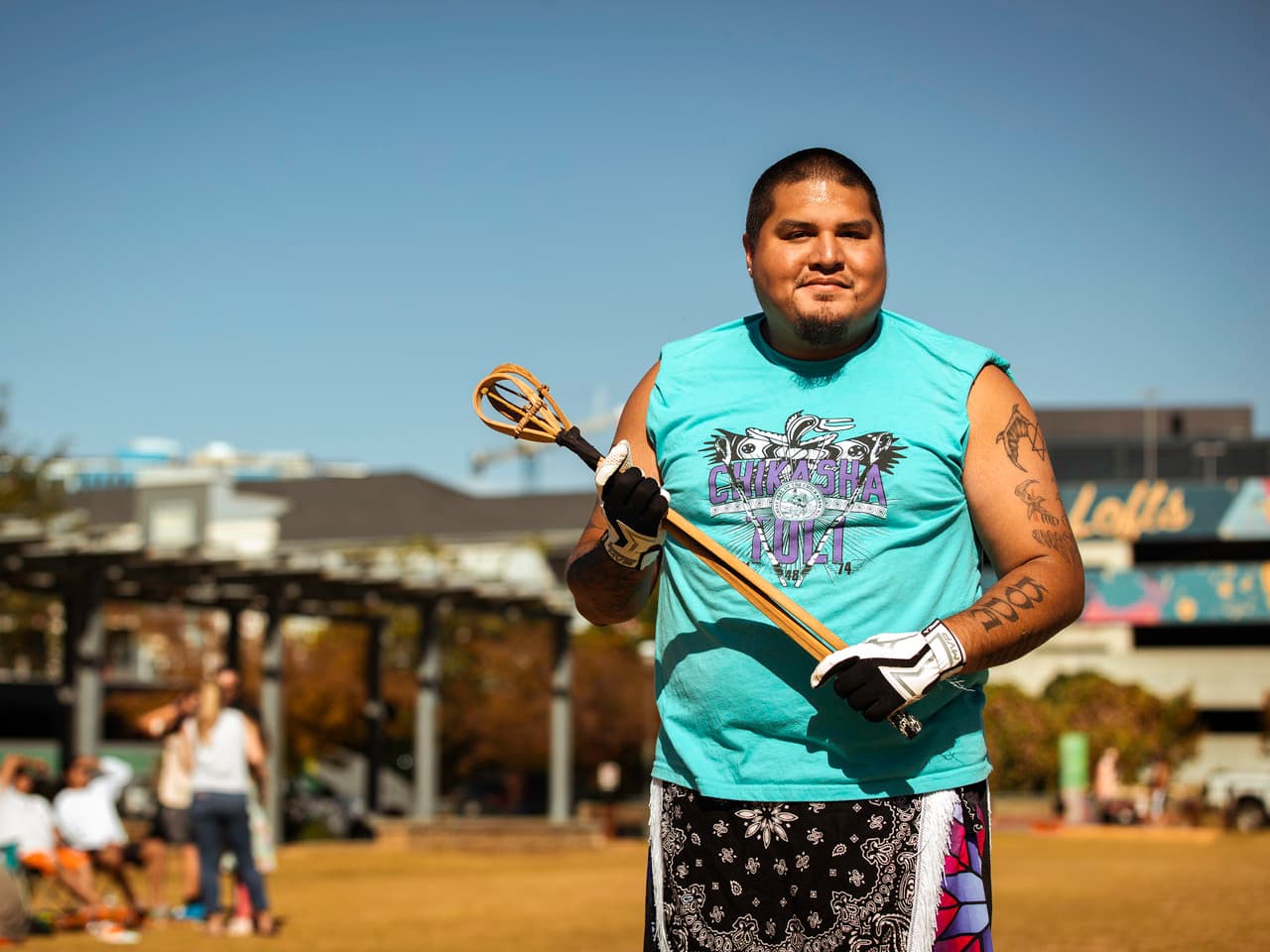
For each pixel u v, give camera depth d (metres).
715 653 2.93
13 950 10.04
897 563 2.89
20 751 30.86
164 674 45.38
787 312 2.95
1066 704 47.25
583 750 45.16
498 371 3.11
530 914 12.65
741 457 2.99
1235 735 56.66
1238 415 78.00
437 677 28.03
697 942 2.93
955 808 2.84
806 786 2.85
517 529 70.38
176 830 12.36
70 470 44.91
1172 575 57.81
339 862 21.92
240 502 70.38
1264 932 9.81
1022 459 2.96
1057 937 9.61
